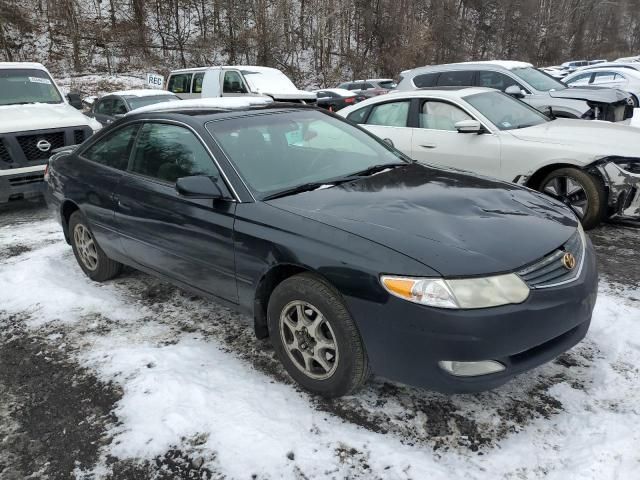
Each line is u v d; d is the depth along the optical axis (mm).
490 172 5898
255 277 2984
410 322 2377
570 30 58562
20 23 30547
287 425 2650
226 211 3125
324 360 2791
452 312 2316
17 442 2686
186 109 3881
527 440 2502
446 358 2352
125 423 2740
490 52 51469
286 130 3754
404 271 2400
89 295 4312
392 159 3961
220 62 33031
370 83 26391
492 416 2678
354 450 2475
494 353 2346
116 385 3055
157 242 3648
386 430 2604
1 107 7672
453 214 2811
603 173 5188
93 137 4551
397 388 2924
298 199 3064
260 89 12398
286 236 2801
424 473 2320
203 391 2928
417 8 44406
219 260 3189
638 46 69688
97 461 2520
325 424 2652
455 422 2645
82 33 31422
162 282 4566
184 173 3492
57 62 29828
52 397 3012
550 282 2521
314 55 36875
